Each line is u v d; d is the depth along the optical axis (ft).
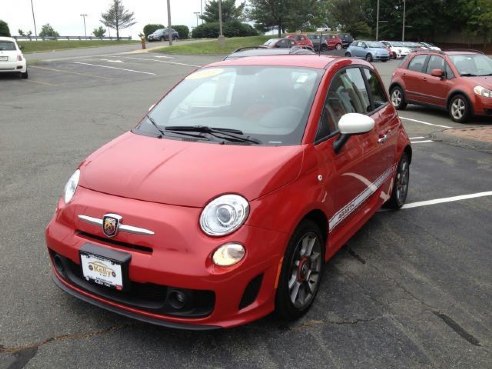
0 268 13.48
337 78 14.01
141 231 9.51
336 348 10.28
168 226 9.40
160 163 10.77
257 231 9.64
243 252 9.43
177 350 10.14
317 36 145.07
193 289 9.23
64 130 34.01
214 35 240.94
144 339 10.48
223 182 9.93
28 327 10.83
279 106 12.67
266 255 9.72
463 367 9.80
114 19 272.10
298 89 13.05
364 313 11.59
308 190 10.91
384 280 13.21
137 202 9.89
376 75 17.51
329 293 12.45
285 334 10.69
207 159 10.78
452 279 13.38
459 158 26.89
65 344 10.28
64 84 64.39
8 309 11.50
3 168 23.94
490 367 9.82
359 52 129.08
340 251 14.98
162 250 9.37
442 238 16.11
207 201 9.61
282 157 10.85
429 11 214.28
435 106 41.63
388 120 16.79
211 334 10.66
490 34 200.75
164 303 9.55
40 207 18.40
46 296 12.07
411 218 17.84
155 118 13.56
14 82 65.77
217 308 9.40
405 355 10.11
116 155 11.51
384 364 9.83
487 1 197.36
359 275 13.47
